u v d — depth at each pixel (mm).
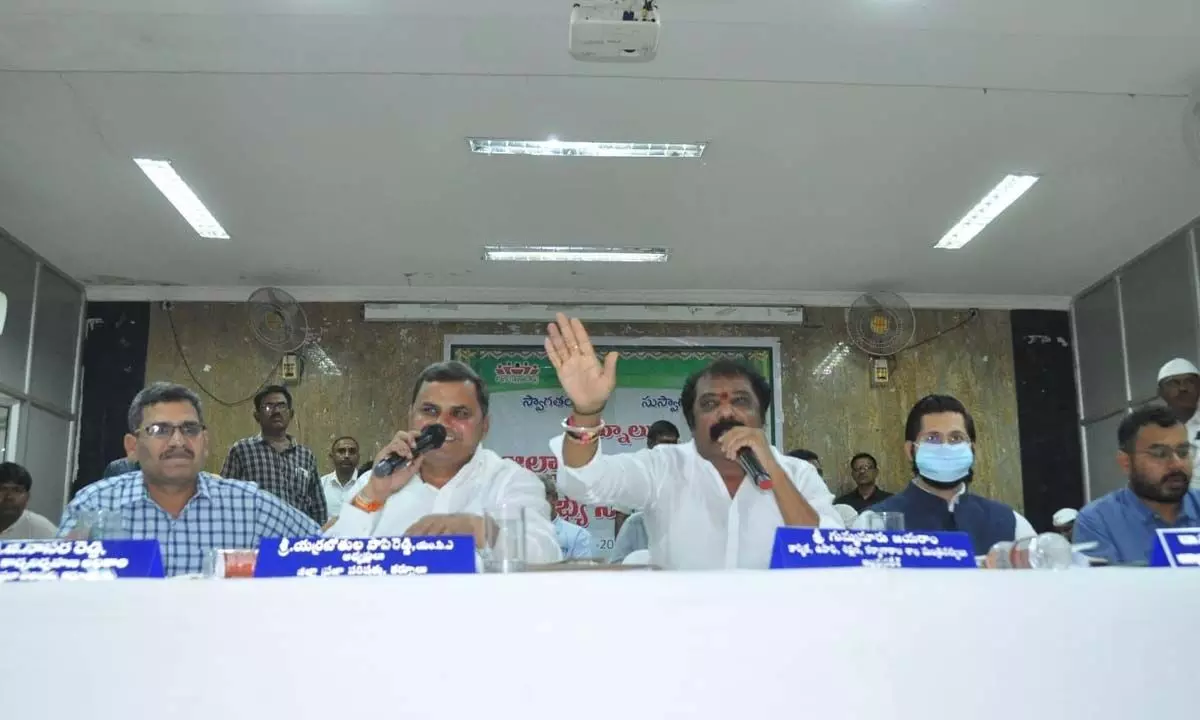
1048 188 5418
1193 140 4402
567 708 1075
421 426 2488
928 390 7211
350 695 1066
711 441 2496
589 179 5336
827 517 2531
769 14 3814
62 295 6648
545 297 7168
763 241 6238
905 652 1115
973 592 1140
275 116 4625
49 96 4426
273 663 1070
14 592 1072
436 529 1754
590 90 4422
